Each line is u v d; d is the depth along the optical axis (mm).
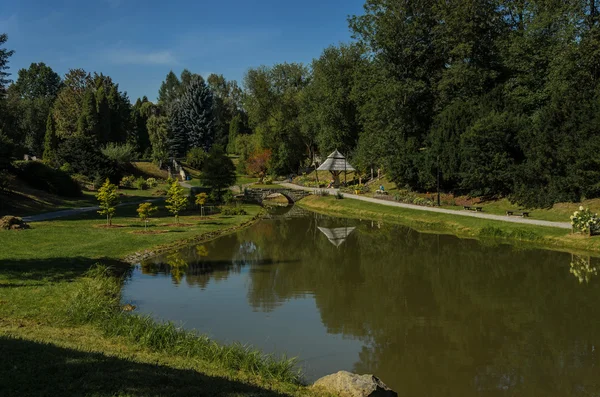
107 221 30547
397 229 33906
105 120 74188
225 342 11695
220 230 31203
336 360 10867
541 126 33094
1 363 7215
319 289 17328
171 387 6965
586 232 24828
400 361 10914
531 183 34156
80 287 13797
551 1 40656
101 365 7676
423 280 18812
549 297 16047
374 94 49125
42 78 108562
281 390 8031
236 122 102562
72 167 56375
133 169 72000
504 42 44062
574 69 35906
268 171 80188
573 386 9719
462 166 39094
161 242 25031
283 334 12492
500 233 28125
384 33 47000
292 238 30453
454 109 42312
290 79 82250
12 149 37000
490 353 11406
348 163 60438
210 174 44750
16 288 13664
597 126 29281
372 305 15305
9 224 24109
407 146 46344
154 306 14867
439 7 47750
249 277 19172
